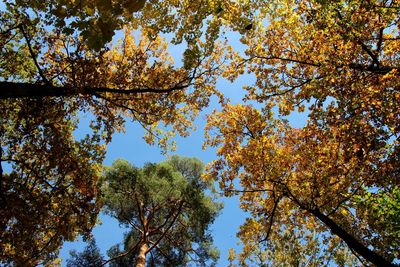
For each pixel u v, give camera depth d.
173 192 17.27
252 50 10.91
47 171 8.42
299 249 13.13
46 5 6.91
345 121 8.37
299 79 10.84
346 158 8.94
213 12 8.37
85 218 8.73
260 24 10.42
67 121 8.83
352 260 12.23
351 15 8.51
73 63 7.95
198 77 9.91
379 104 7.93
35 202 8.05
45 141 8.43
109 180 17.05
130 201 17.84
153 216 18.59
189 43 8.45
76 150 8.98
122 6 4.68
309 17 9.48
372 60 9.77
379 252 9.98
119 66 9.23
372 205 10.12
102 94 9.38
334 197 10.24
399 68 8.50
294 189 10.71
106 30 4.84
